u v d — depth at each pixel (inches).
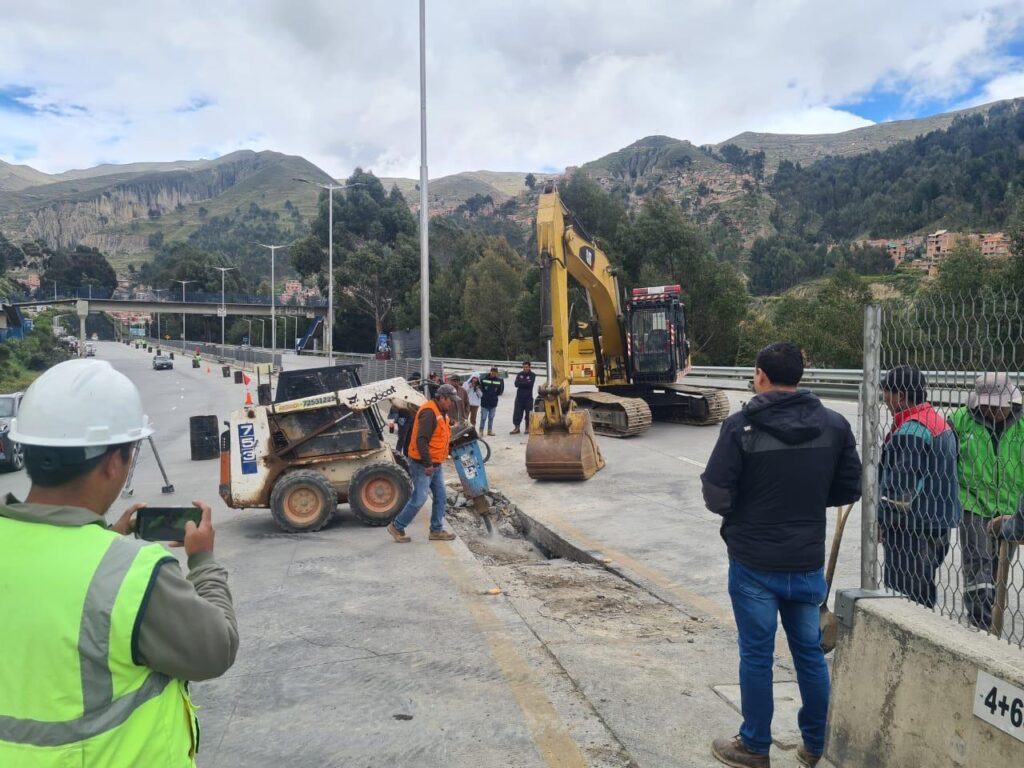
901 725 115.6
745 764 140.6
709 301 2003.0
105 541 67.2
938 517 149.5
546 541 364.5
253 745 153.3
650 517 381.4
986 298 114.6
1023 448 158.7
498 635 213.3
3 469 653.9
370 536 346.9
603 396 693.9
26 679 63.1
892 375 153.2
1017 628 158.2
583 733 156.4
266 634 217.0
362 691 177.6
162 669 66.3
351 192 3624.5
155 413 1181.1
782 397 134.1
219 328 5821.9
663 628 224.1
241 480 370.3
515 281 2684.5
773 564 134.2
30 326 3041.3
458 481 504.4
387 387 384.2
